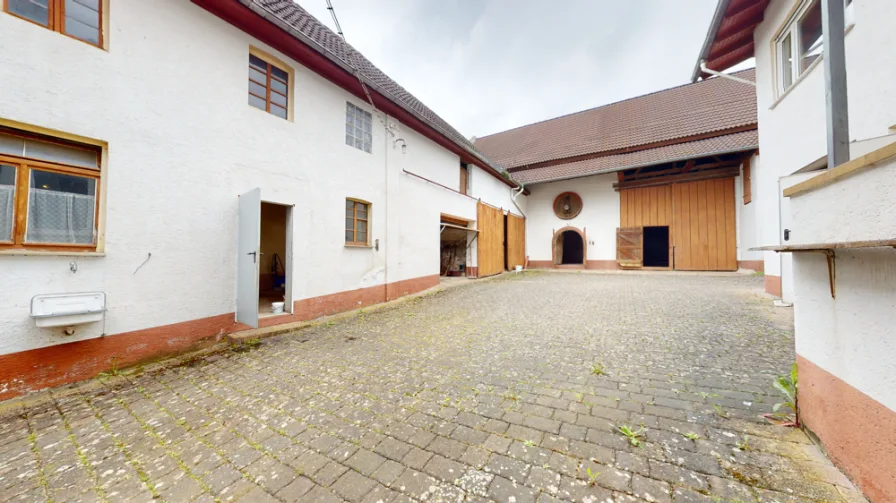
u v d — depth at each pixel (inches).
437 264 400.8
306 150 232.8
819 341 81.4
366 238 293.4
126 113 148.3
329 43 297.6
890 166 53.8
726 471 75.4
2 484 78.1
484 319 237.0
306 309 229.6
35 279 124.3
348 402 115.8
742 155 499.2
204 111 177.2
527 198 716.7
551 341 181.2
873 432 62.4
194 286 172.4
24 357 122.2
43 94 126.6
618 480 73.9
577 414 103.8
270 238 340.8
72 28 136.4
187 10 171.5
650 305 269.0
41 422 105.3
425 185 375.2
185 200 168.7
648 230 745.6
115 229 144.5
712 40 278.8
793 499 66.1
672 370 136.2
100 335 140.6
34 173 128.2
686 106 629.0
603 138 672.4
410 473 78.6
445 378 134.9
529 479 75.3
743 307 248.1
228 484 76.8
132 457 87.8
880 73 149.7
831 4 78.0
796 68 231.1
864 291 65.2
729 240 526.9
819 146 201.6
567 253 844.6
